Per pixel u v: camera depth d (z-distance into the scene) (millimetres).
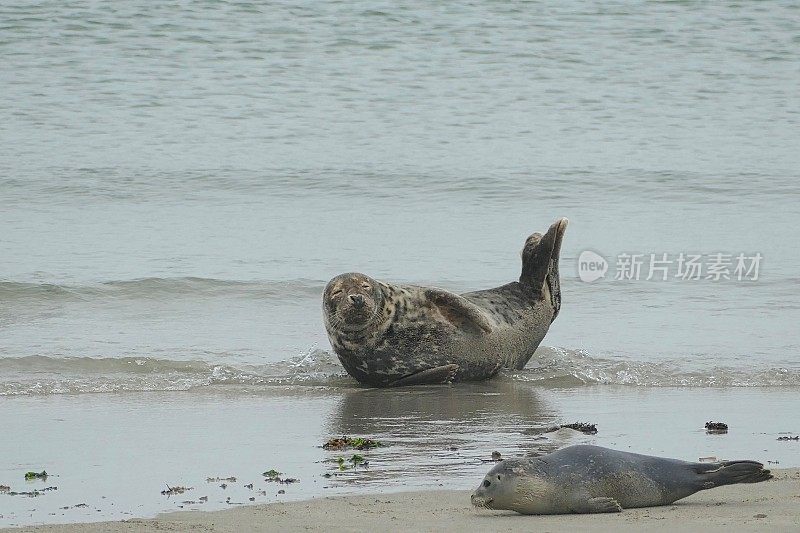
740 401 39750
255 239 71625
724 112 110062
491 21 132250
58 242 69750
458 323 44594
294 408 39188
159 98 109250
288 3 133000
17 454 31609
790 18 134000
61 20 125812
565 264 66375
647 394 41438
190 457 31203
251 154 94750
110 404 39406
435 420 36938
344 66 119250
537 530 21750
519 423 36250
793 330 51812
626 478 23938
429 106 109562
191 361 46625
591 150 97500
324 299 44312
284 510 24500
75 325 52906
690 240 72250
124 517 24500
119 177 87438
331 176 89062
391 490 26828
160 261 65375
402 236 72750
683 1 138500
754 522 22016
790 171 91500
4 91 108812
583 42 126938
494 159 94312
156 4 131625
